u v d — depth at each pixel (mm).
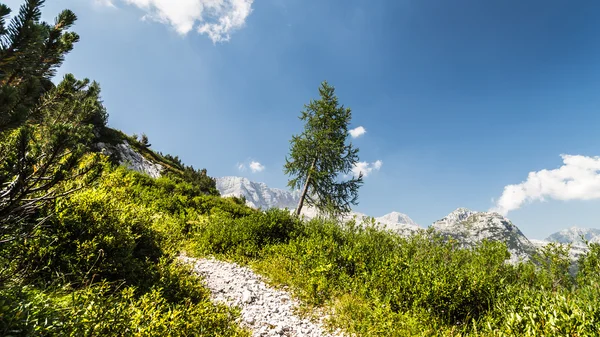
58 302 3410
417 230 10648
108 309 3498
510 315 5254
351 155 21422
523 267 7707
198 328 4348
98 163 2754
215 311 5070
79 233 4832
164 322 3729
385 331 5590
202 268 8180
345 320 6074
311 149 21203
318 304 6855
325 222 13242
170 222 11688
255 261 9586
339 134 21844
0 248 3479
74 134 2332
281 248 10438
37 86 2334
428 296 6406
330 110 21625
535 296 5766
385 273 7543
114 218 5652
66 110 2887
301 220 13734
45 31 2348
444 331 5672
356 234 11672
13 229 2738
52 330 2752
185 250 9570
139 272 5285
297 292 7367
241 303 6398
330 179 20625
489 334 5297
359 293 7332
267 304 6613
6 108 1971
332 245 9633
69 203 4879
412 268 7617
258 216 12992
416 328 5738
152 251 6891
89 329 2996
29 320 2660
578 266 7066
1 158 2174
